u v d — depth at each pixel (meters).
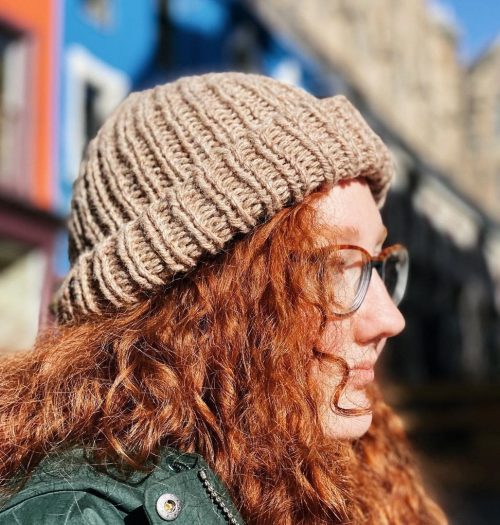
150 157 1.41
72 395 1.27
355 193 1.46
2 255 8.59
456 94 28.86
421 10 26.41
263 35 13.01
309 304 1.32
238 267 1.34
